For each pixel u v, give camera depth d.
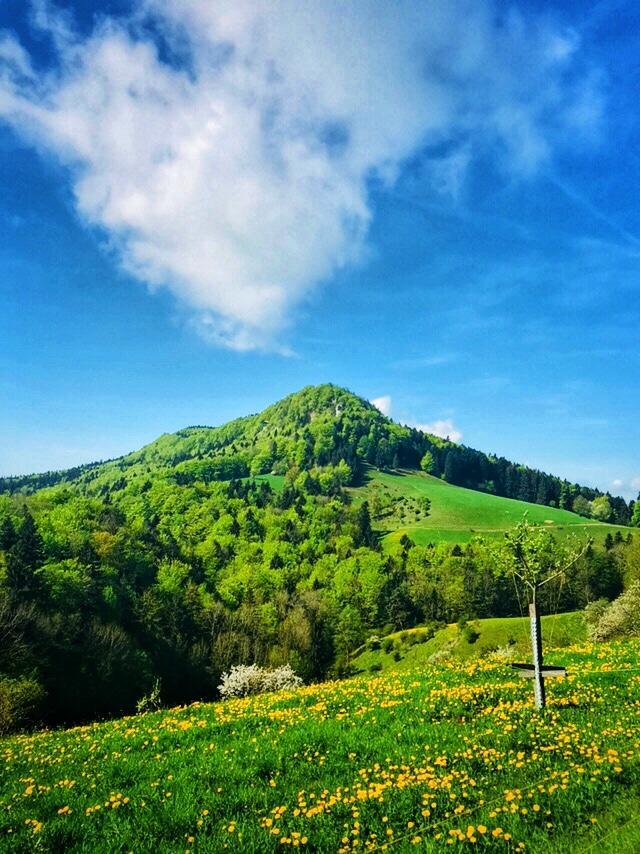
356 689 17.56
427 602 128.50
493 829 6.73
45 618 68.38
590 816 6.80
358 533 187.88
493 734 10.72
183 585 125.81
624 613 40.25
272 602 126.12
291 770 9.84
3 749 13.84
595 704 12.90
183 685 87.81
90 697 64.44
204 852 6.92
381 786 8.22
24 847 7.53
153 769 10.59
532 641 12.95
